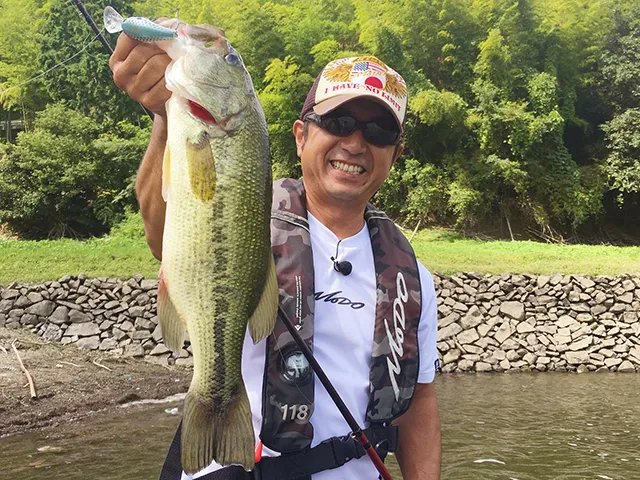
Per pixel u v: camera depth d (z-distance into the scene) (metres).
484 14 21.44
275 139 19.73
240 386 1.72
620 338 11.42
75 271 11.68
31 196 19.47
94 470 5.55
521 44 21.27
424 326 2.21
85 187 20.27
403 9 21.08
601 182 20.73
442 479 5.45
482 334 11.38
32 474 5.44
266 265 1.77
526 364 11.05
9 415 7.06
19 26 24.05
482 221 20.73
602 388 9.42
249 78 1.73
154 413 7.53
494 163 19.58
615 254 15.35
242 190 1.70
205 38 1.69
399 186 20.23
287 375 1.88
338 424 1.95
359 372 2.01
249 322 1.76
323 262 2.05
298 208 2.09
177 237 1.66
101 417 7.33
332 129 1.99
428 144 20.88
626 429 7.04
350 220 2.12
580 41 22.33
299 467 1.89
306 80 19.17
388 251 2.16
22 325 10.65
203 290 1.68
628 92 22.12
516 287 11.87
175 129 1.65
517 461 5.91
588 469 5.70
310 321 1.95
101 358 9.86
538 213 20.14
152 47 1.65
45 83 22.84
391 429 2.06
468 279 11.93
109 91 21.98
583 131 23.09
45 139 19.98
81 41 22.05
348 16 22.20
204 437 1.65
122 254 12.83
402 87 2.05
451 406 8.15
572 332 11.46
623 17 22.59
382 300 2.07
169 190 1.66
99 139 20.27
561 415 7.67
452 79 21.50
